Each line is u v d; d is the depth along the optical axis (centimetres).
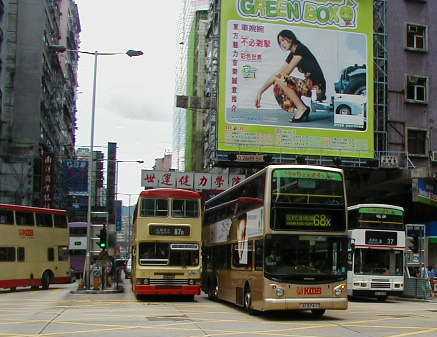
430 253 3638
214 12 4259
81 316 1766
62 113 7700
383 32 4038
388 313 2027
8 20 5422
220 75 3700
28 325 1516
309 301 1689
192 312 1933
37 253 3284
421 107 4075
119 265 4019
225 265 2256
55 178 5672
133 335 1310
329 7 3912
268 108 3728
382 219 2814
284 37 3806
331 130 3803
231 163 3700
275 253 1703
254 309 1809
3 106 5312
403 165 3900
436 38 4184
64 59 8112
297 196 1736
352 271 2788
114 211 7112
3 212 3067
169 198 2441
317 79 3825
